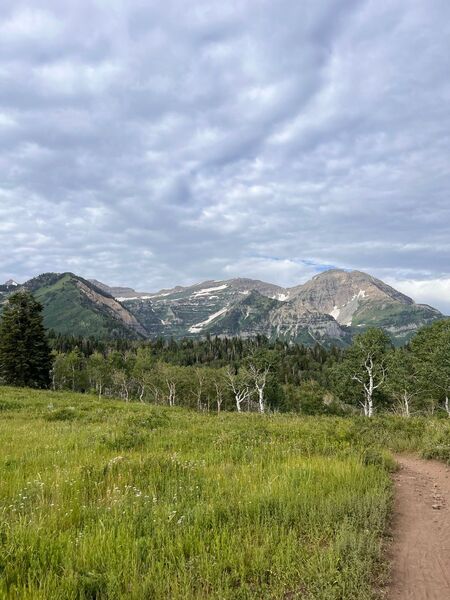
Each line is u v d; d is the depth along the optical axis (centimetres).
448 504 924
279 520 704
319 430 1706
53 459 1150
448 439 1584
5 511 711
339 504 759
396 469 1232
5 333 5691
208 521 684
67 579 484
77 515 700
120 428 1736
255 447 1361
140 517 690
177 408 3381
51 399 3319
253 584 525
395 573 589
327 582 511
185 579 493
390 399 6397
